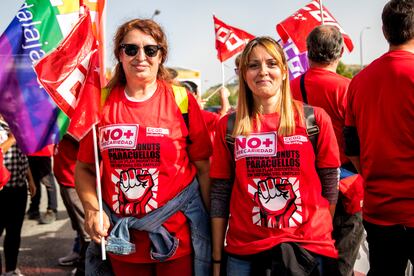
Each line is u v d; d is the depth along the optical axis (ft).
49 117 10.12
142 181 7.98
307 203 7.70
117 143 7.99
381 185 8.23
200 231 8.49
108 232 8.25
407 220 8.00
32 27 10.48
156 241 8.04
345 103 10.26
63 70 8.23
